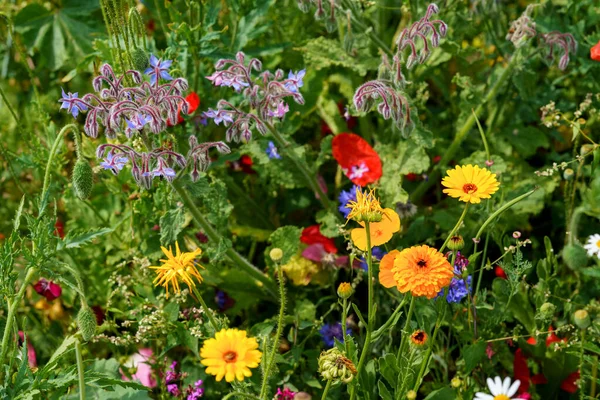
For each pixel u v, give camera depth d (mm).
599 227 1762
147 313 1607
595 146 1609
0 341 1491
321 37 1790
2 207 1934
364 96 1537
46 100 2006
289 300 1711
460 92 1896
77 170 1427
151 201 1671
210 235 1596
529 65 1808
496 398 1348
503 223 1738
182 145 1719
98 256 1772
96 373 1420
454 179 1376
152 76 1531
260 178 1846
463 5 1816
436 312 1501
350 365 1293
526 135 1849
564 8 1861
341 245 1782
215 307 1721
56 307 1779
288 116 1802
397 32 1890
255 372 1538
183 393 1564
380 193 1723
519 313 1602
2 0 2055
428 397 1460
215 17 1721
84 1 1940
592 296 1664
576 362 1568
